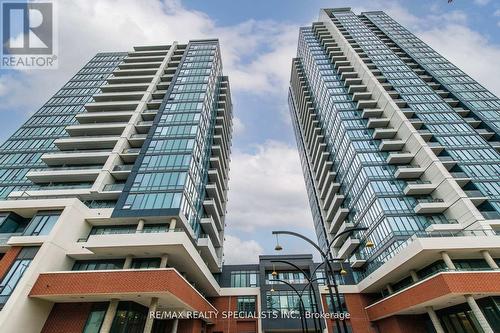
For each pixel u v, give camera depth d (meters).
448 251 23.25
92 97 46.50
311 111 68.56
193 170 33.47
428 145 38.16
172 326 25.62
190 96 43.47
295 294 33.78
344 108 52.28
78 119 41.78
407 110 45.22
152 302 20.22
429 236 26.33
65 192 30.23
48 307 20.12
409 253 24.58
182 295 21.19
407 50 63.38
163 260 22.84
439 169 34.50
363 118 49.22
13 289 18.94
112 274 19.89
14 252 21.11
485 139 40.72
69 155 35.50
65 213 23.80
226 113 61.06
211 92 49.59
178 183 29.55
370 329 30.45
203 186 38.44
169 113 40.12
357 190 42.41
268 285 34.75
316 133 63.38
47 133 42.78
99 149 38.31
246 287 36.25
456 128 41.03
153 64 52.81
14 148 40.50
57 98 49.97
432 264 25.39
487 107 45.47
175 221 26.53
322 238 56.72
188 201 30.20
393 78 53.38
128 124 39.09
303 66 81.12
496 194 31.02
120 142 36.44
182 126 37.69
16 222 24.38
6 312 17.08
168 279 19.56
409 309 24.20
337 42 70.44
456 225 29.48
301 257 38.72
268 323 31.02
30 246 21.52
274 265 37.53
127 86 46.69
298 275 37.41
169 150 33.88
